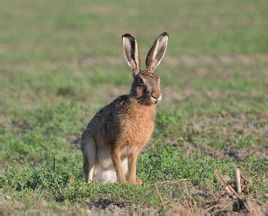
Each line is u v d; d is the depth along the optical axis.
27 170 36.59
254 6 150.88
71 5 155.75
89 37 115.44
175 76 78.06
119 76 76.94
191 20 133.25
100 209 28.61
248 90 68.38
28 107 61.41
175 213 27.52
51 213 27.45
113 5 155.88
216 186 31.41
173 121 49.12
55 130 50.00
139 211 27.64
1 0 163.12
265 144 43.78
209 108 57.06
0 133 50.12
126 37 33.50
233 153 41.72
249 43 104.50
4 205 28.61
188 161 36.59
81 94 66.62
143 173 34.75
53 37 115.50
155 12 144.38
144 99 32.25
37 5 155.88
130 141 32.75
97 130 33.59
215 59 92.81
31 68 86.25
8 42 109.31
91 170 34.03
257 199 28.75
